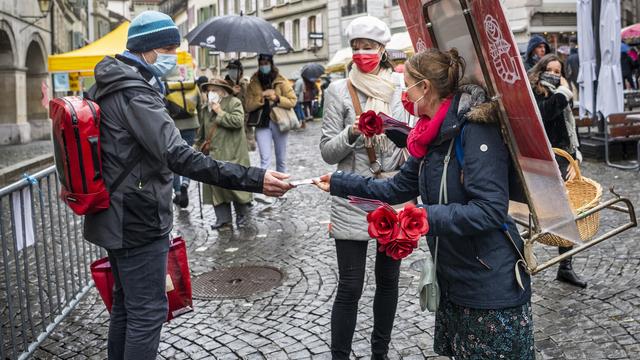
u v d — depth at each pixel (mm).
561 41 23969
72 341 4211
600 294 4574
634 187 8461
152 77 3031
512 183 2355
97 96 2836
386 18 32656
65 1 30172
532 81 4770
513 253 2295
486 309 2275
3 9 19391
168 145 2762
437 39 2514
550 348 3779
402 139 2957
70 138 2686
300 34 40344
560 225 2188
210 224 7652
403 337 4012
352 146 3334
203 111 7926
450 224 2158
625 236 5941
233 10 48688
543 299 4555
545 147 2047
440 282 2434
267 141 8836
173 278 3410
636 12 30906
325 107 3547
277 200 8906
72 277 4930
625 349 3699
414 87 2316
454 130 2217
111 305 3355
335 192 2738
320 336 4094
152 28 3012
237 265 5832
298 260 5883
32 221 4199
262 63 8844
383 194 2623
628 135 10391
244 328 4289
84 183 2719
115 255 2924
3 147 19859
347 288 3334
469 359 2369
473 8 2152
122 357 3209
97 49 10547
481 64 2164
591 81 11148
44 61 24172
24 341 3926
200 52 51531
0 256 6027
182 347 4020
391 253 2090
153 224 2879
